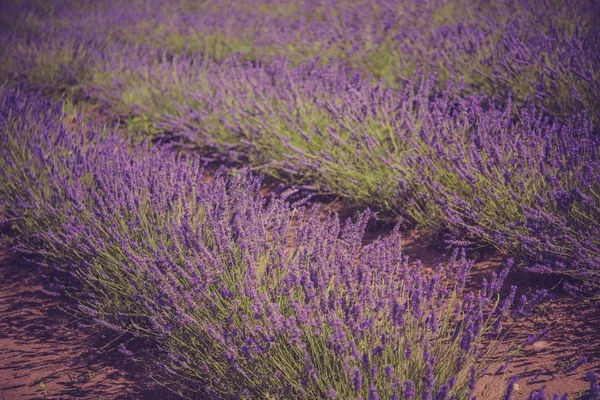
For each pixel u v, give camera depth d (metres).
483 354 2.58
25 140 5.14
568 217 3.41
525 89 5.38
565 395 2.08
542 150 3.76
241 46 9.56
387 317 2.52
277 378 2.45
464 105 4.67
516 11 7.33
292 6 11.45
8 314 3.74
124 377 3.09
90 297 3.68
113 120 7.27
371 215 4.28
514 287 2.53
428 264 3.84
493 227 3.73
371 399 2.08
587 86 4.84
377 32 8.04
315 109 5.58
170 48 9.84
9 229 4.84
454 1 8.62
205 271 2.79
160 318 2.89
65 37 9.60
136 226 3.55
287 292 2.68
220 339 2.55
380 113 4.95
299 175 5.17
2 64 8.37
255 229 3.08
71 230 3.68
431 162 4.11
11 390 3.02
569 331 2.96
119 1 13.07
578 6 6.73
